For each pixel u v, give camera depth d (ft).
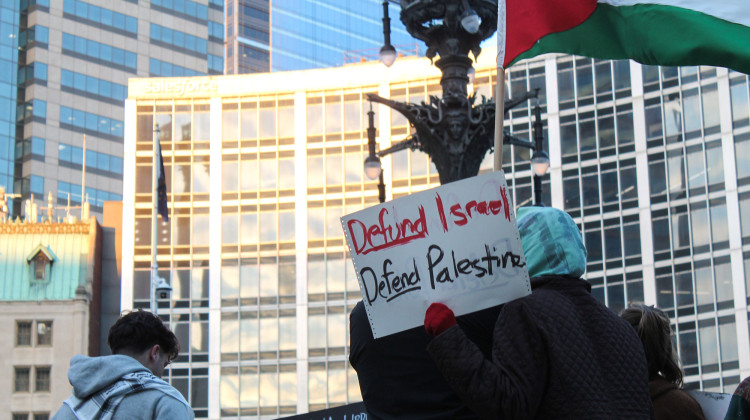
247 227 216.13
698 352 183.11
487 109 44.75
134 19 430.61
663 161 192.13
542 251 15.49
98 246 235.40
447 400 15.17
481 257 15.37
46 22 410.93
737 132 186.09
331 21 525.34
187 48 442.91
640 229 191.62
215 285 213.87
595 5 24.34
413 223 15.70
